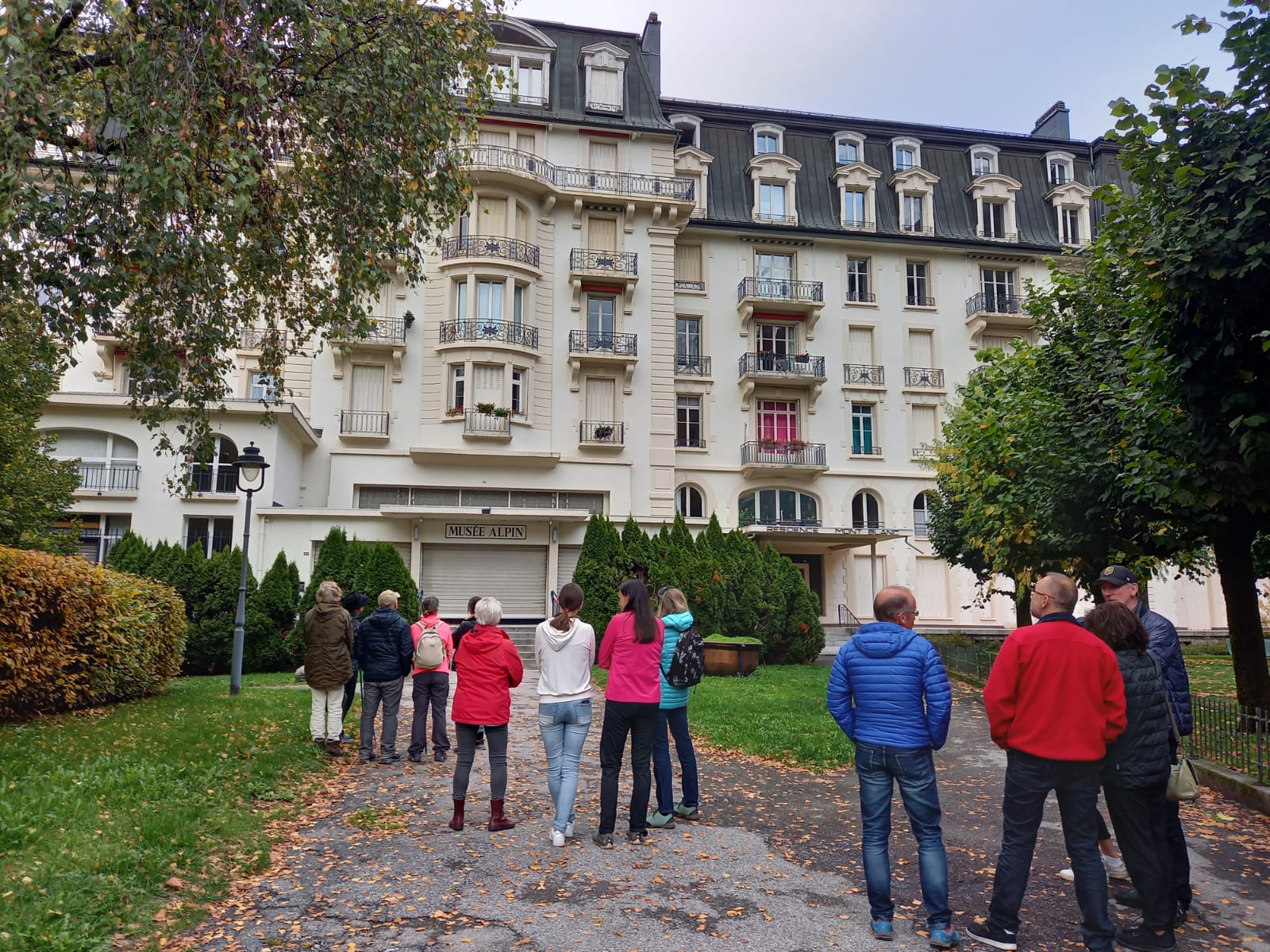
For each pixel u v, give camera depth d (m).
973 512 14.80
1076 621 4.32
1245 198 6.50
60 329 7.80
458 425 26.78
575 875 5.25
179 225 7.92
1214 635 30.00
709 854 5.71
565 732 5.97
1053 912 4.76
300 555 23.16
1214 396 7.32
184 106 7.08
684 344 31.48
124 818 5.55
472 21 10.14
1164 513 9.82
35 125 6.26
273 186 9.42
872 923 4.47
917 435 32.25
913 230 33.19
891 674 4.50
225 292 9.77
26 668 8.89
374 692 8.60
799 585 22.19
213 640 17.53
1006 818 4.34
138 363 9.83
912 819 4.43
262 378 10.81
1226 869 5.64
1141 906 4.67
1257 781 7.20
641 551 22.12
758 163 32.28
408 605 19.91
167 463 23.17
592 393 28.69
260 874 5.14
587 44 31.03
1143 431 8.31
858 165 32.78
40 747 7.53
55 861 4.61
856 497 31.78
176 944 4.09
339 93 8.89
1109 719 4.15
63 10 5.77
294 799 6.84
